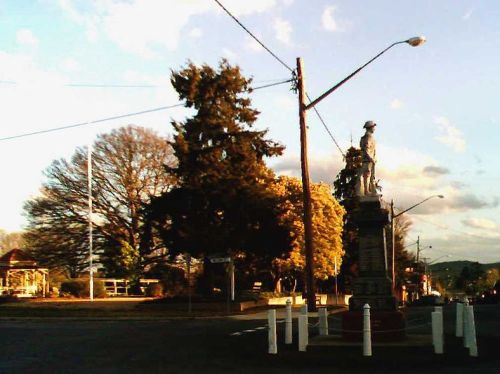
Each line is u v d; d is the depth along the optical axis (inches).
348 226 2706.7
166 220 1496.1
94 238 2348.7
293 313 1241.4
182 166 1494.8
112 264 2242.9
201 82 1497.3
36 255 2333.9
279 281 2134.6
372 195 662.5
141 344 681.0
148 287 2063.2
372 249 657.6
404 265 3479.3
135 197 2297.0
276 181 1985.7
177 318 1113.4
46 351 622.2
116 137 2306.8
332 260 2139.5
